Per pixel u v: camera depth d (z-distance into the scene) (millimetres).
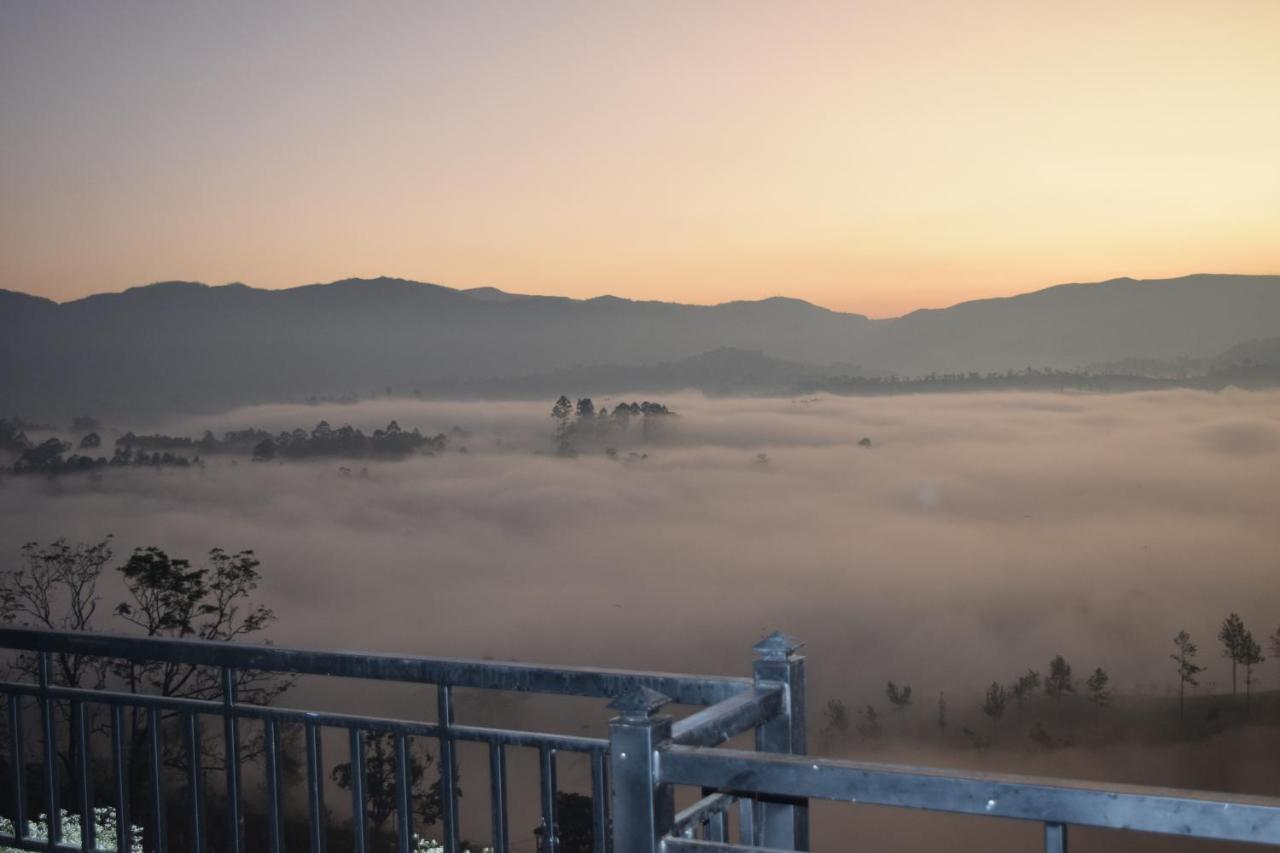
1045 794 1619
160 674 18156
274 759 3131
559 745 2652
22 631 3508
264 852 20828
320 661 2977
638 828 1967
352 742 2990
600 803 2598
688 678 2510
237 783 3219
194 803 3287
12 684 3656
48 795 3592
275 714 3109
